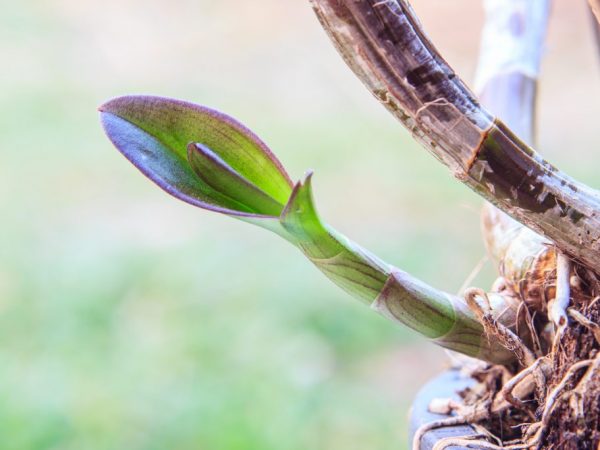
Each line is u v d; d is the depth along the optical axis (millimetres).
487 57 324
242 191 244
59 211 1401
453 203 1359
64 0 2463
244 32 2279
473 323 261
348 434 843
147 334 1010
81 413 827
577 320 245
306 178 230
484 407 269
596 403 238
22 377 894
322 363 993
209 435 806
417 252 1191
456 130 232
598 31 324
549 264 259
